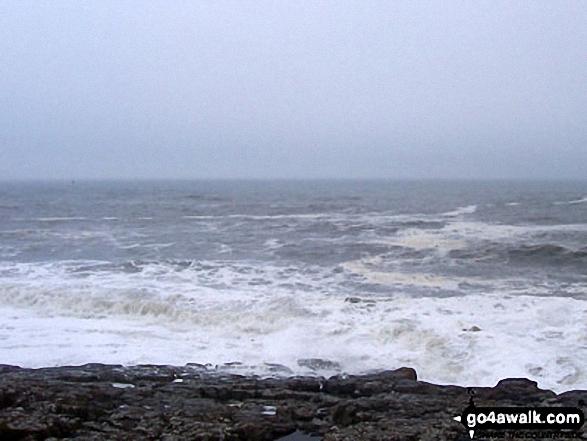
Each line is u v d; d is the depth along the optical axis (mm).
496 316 11203
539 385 8273
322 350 9773
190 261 17594
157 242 22078
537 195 55625
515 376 8578
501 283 14422
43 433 6340
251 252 19406
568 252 17875
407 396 7594
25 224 29062
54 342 10344
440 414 7012
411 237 21938
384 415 7055
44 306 12906
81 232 25516
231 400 7656
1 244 21906
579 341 9750
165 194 67312
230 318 11555
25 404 7137
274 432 6766
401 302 12344
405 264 17000
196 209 39406
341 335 10461
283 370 8867
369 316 11430
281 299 12633
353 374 8656
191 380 8266
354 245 20312
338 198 54344
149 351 9859
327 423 6988
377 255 18406
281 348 9930
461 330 10375
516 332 10258
